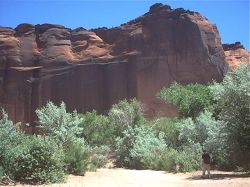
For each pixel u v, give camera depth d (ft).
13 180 50.01
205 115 91.61
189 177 63.62
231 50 283.18
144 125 130.11
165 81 222.69
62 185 49.08
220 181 52.54
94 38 251.60
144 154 102.22
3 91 240.94
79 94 238.27
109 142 139.13
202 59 221.87
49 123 84.43
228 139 64.23
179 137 95.66
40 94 240.53
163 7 239.09
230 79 64.23
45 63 246.47
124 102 145.48
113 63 236.43
